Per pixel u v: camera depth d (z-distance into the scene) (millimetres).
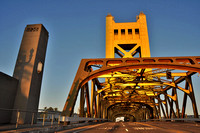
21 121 24406
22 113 24922
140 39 60312
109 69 31812
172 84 46844
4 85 23453
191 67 31156
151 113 86438
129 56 57875
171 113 59031
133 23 63438
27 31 30844
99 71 31656
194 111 40281
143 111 112438
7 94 23984
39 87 29766
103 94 67188
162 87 60125
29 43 29750
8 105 24078
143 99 71562
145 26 62062
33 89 27578
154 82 46469
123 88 56062
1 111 22531
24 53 28922
